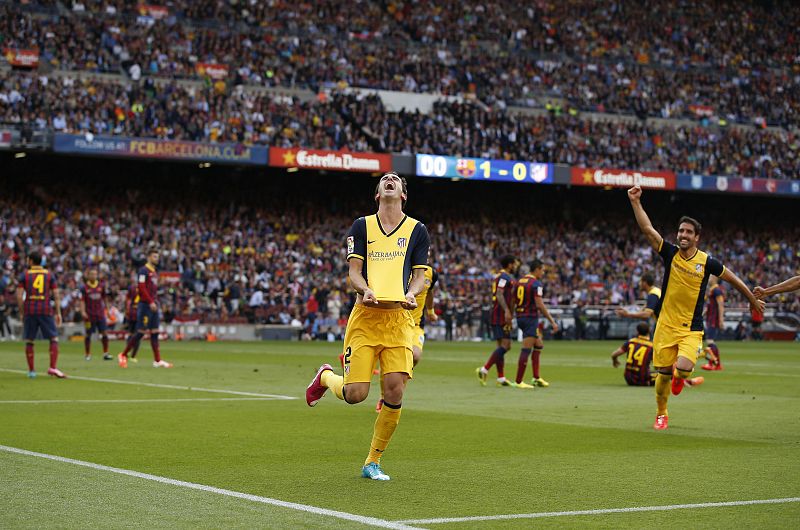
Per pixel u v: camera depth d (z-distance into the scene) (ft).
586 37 241.55
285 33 213.05
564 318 193.77
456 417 52.85
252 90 199.62
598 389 72.64
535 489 31.09
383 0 226.99
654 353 48.44
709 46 250.78
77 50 189.16
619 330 196.95
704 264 47.06
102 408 55.01
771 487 31.71
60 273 169.78
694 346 47.29
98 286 104.99
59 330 162.09
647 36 246.88
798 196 224.12
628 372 75.46
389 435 32.58
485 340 186.19
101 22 194.80
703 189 214.28
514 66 227.40
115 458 36.55
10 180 180.14
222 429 45.93
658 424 48.06
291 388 69.92
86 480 31.63
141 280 92.32
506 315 74.08
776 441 43.60
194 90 193.57
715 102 240.12
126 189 187.83
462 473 34.14
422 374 88.63
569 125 220.02
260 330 175.01
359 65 212.43
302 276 188.55
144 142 172.96
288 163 182.91
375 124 201.26
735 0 260.21
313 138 194.49
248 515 26.32
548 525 25.67
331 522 25.53
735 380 84.64
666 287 48.01
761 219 240.32
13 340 157.17
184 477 32.53
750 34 256.32
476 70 222.69
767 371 97.86
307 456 37.68
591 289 211.00
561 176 203.00
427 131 205.46
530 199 222.07
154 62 193.57
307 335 177.37
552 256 215.72
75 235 178.09
